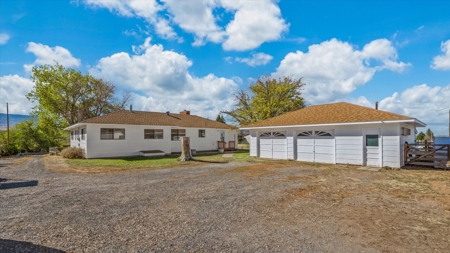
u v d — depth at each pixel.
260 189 6.93
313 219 4.38
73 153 17.05
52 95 27.67
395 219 4.36
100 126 17.48
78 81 29.23
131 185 7.57
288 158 15.29
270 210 4.93
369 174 9.58
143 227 3.97
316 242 3.38
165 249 3.16
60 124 29.73
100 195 6.23
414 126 14.64
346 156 12.80
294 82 28.53
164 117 23.64
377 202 5.51
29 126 25.75
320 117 14.35
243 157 17.20
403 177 8.83
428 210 4.89
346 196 6.09
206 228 3.93
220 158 16.59
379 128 11.80
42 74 27.30
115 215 4.60
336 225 4.07
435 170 10.55
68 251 3.10
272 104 27.45
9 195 6.24
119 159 16.20
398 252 3.07
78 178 8.95
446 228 3.90
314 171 10.45
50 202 5.54
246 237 3.56
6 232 3.74
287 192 6.55
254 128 16.77
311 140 14.30
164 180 8.45
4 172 10.59
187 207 5.14
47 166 12.64
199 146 24.14
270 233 3.72
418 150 11.51
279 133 15.90
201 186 7.38
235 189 6.94
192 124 23.80
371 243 3.35
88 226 4.02
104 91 32.22
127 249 3.16
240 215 4.61
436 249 3.15
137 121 19.66
